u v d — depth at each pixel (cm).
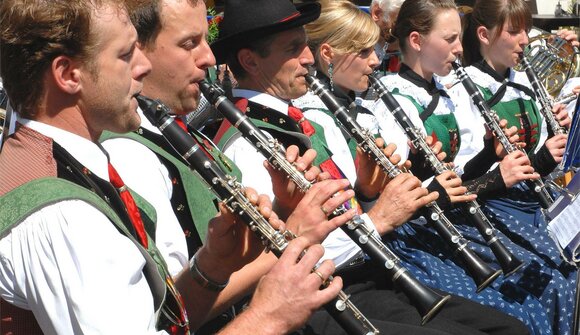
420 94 725
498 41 812
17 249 302
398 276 454
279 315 323
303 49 560
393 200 530
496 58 822
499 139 696
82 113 329
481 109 699
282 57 554
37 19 315
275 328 322
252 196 384
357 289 563
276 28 545
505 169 679
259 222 381
